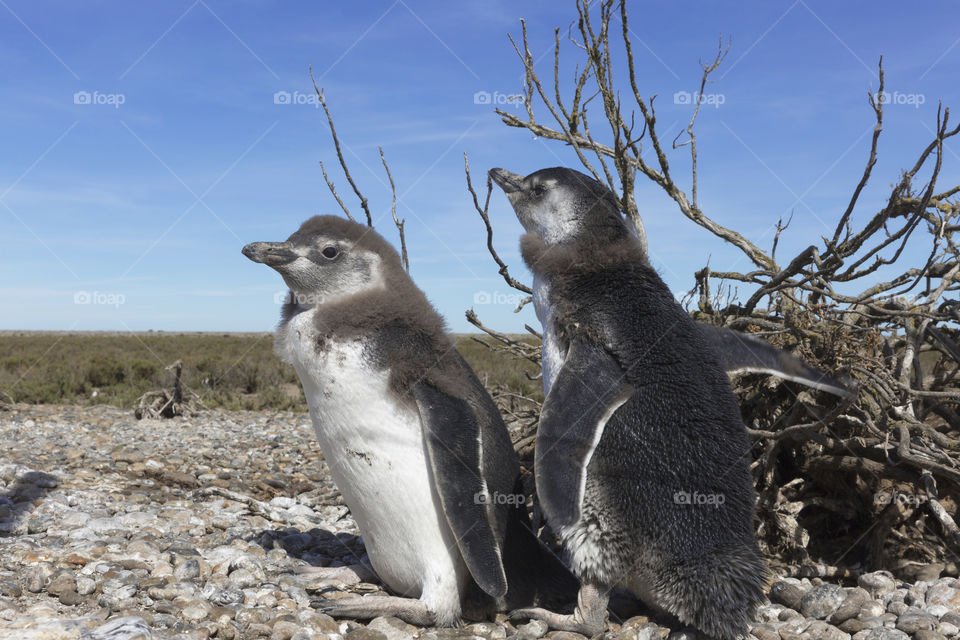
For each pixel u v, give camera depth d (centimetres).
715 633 86
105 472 171
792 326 125
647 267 99
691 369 91
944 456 120
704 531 87
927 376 147
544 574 100
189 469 183
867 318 132
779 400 129
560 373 91
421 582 94
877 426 122
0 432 248
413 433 90
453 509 87
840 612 98
